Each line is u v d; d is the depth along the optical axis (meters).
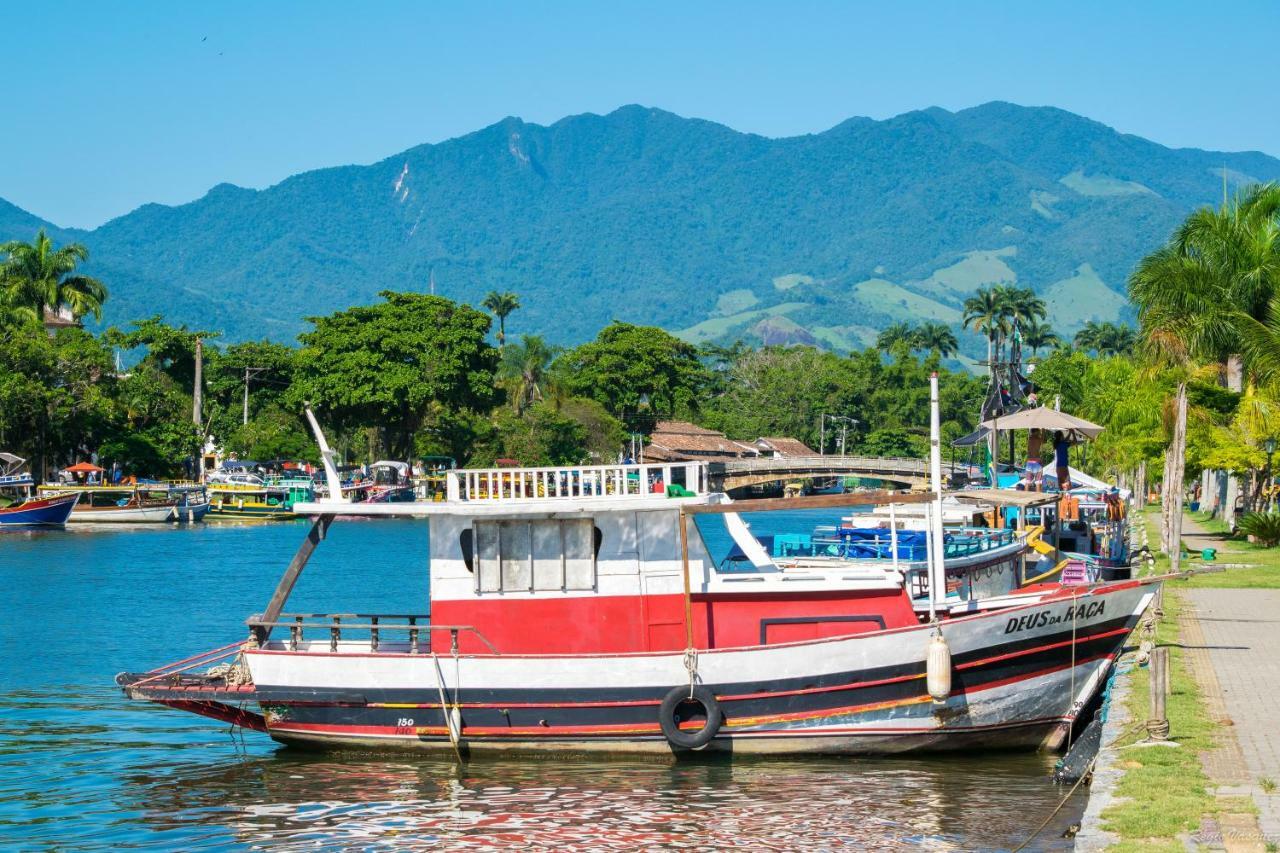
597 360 150.88
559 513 21.75
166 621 41.53
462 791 20.42
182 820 19.52
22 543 74.56
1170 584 38.62
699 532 21.86
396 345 112.50
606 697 21.38
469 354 115.12
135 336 117.06
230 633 39.00
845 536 32.25
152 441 103.50
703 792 19.97
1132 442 67.94
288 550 70.38
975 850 17.02
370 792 20.55
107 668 33.16
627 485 22.14
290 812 19.72
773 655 21.11
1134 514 81.19
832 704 21.20
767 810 19.02
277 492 99.81
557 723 21.64
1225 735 18.05
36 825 19.41
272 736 22.97
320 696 22.33
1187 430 52.59
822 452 188.62
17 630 39.56
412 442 120.88
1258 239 53.59
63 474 96.50
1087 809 14.72
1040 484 43.34
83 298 115.94
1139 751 17.20
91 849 18.28
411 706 22.08
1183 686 21.75
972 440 49.94
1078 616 21.75
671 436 155.62
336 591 49.69
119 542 75.88
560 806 19.48
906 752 21.70
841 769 21.11
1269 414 52.06
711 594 21.70
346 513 22.47
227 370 125.62
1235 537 59.22
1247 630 28.73
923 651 21.05
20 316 102.38
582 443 135.25
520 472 22.19
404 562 63.31
